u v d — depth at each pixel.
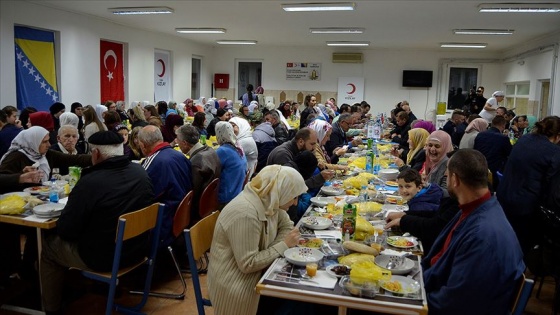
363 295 1.66
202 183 3.55
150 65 11.73
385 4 7.24
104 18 9.64
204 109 10.32
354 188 3.50
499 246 1.61
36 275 3.10
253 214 2.03
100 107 8.34
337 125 6.42
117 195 2.49
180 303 3.06
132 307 2.88
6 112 5.10
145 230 2.56
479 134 5.12
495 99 8.69
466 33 10.01
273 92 15.09
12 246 3.08
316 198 3.16
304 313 2.09
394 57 14.31
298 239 2.14
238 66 15.30
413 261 2.01
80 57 9.23
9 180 2.96
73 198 2.43
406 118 7.17
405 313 1.60
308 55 14.72
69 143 3.90
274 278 1.81
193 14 8.80
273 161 3.44
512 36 10.33
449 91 14.17
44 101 8.47
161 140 3.38
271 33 11.36
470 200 1.78
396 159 5.06
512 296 1.62
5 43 7.50
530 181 3.37
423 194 2.66
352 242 2.13
